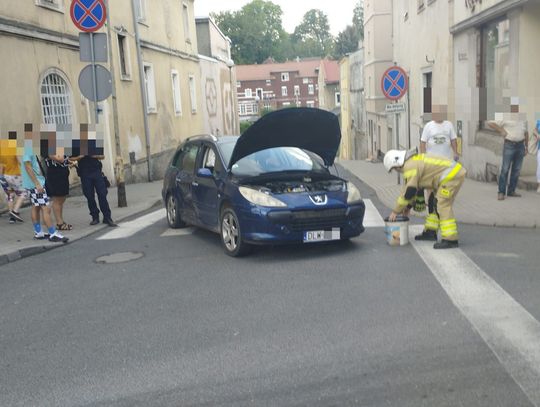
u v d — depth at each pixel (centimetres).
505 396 365
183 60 2670
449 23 1563
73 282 684
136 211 1208
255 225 714
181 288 634
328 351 446
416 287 588
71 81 1518
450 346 442
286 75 10088
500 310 511
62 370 441
